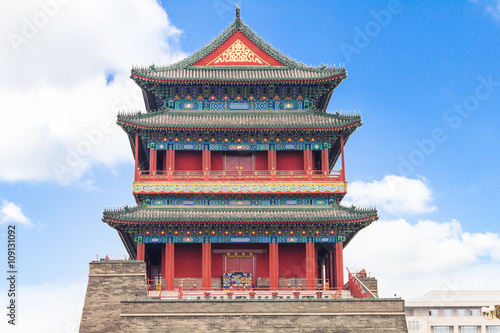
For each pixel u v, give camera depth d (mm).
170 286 59750
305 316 52812
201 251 62375
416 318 133000
